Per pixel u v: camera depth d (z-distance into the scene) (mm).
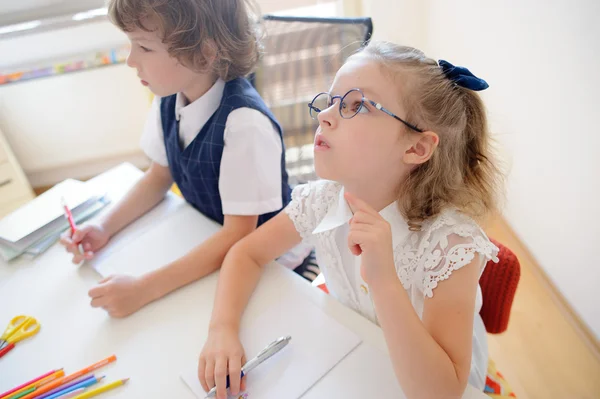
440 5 1875
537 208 1552
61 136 2309
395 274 612
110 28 2084
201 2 860
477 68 1710
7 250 926
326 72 1141
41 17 2082
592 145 1200
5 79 2094
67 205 1007
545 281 1614
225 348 647
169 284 782
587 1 1103
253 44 1021
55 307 790
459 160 708
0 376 677
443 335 619
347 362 625
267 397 595
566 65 1227
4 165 2086
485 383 904
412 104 636
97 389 635
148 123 1137
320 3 2082
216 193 1042
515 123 1552
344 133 638
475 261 658
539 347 1452
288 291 759
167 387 631
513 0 1396
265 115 971
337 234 804
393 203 722
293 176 1313
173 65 883
